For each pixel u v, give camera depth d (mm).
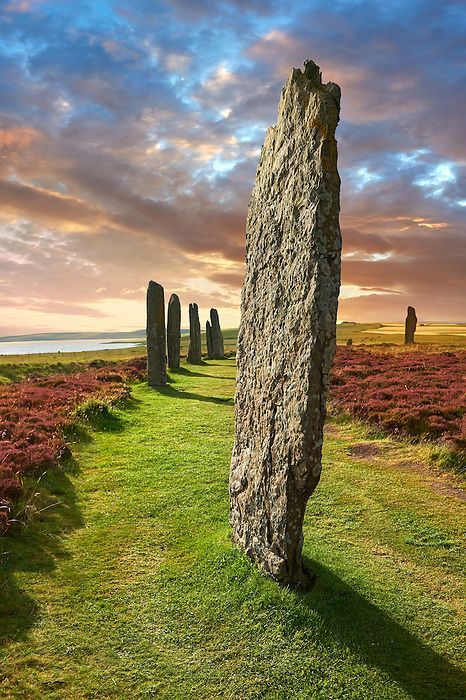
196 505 10719
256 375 8180
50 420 15969
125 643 6262
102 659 5969
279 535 7230
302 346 6777
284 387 7199
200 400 24156
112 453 14508
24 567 7816
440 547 9219
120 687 5555
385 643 6332
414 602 7336
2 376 38406
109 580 7672
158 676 5734
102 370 33406
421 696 5523
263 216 8430
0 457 11484
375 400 20141
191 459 14047
